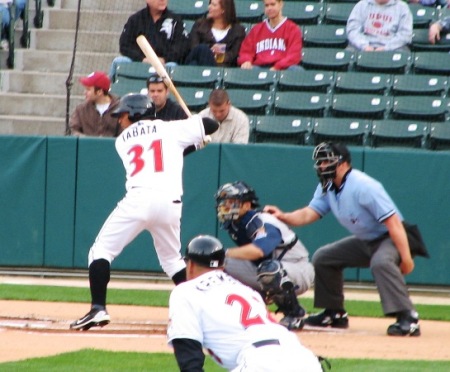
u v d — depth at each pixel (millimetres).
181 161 28609
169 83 31766
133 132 28594
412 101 45094
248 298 16516
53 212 39719
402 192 38562
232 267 28922
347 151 29422
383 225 29766
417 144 43094
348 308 34969
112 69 47438
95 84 40781
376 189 29188
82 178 39594
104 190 39531
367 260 30453
